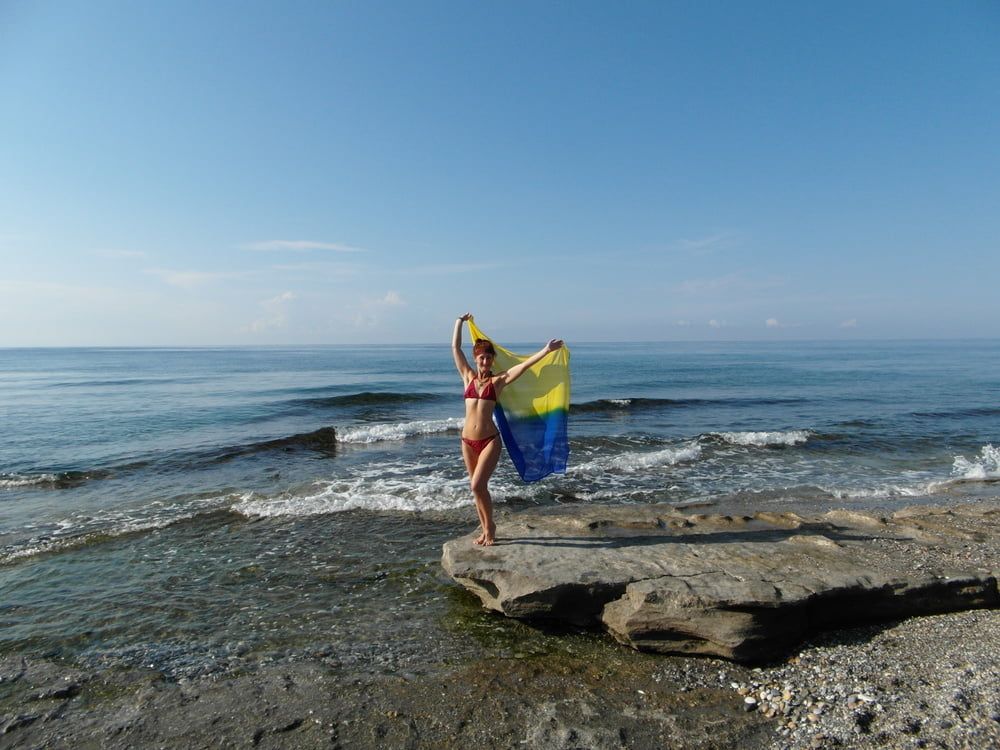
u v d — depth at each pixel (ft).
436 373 151.53
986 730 11.95
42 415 69.10
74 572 23.73
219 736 13.32
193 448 49.67
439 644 17.93
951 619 18.08
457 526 29.91
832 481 40.83
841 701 14.01
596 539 23.16
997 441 55.72
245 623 19.40
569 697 14.88
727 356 271.90
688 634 16.89
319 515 31.65
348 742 13.07
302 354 345.51
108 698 14.98
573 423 68.18
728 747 12.75
